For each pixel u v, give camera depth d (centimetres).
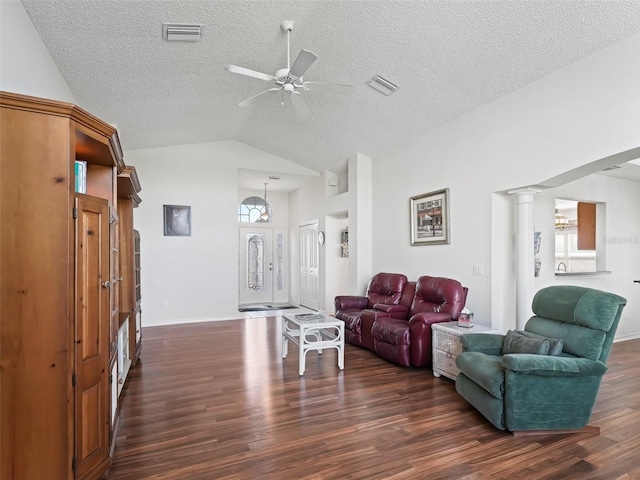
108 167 258
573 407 253
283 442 244
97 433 197
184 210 657
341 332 393
